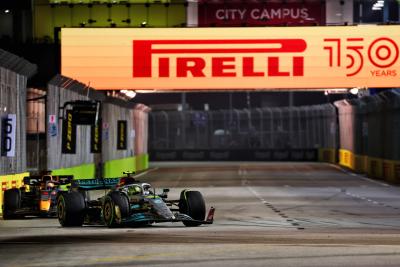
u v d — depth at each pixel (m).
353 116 154.25
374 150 131.12
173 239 41.25
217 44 104.12
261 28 103.94
